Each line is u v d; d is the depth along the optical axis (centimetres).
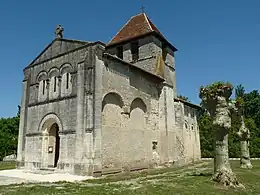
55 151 2039
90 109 1677
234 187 1172
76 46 1908
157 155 2331
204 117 4694
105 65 1845
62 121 1822
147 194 978
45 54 2152
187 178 1405
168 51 2983
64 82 1900
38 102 2069
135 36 2745
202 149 4256
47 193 965
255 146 4128
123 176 1611
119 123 1939
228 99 1334
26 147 2077
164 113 2472
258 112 6209
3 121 5422
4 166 2547
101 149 1683
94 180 1366
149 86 2375
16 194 948
